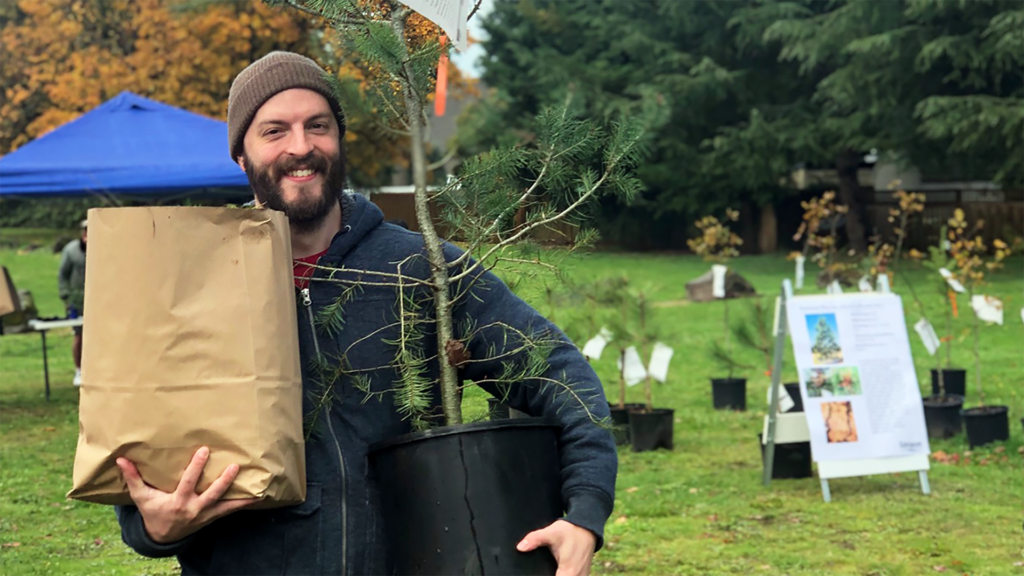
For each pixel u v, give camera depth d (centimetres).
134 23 2048
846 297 614
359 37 188
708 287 1684
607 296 759
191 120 1019
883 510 570
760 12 2427
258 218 167
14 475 659
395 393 186
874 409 602
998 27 1908
